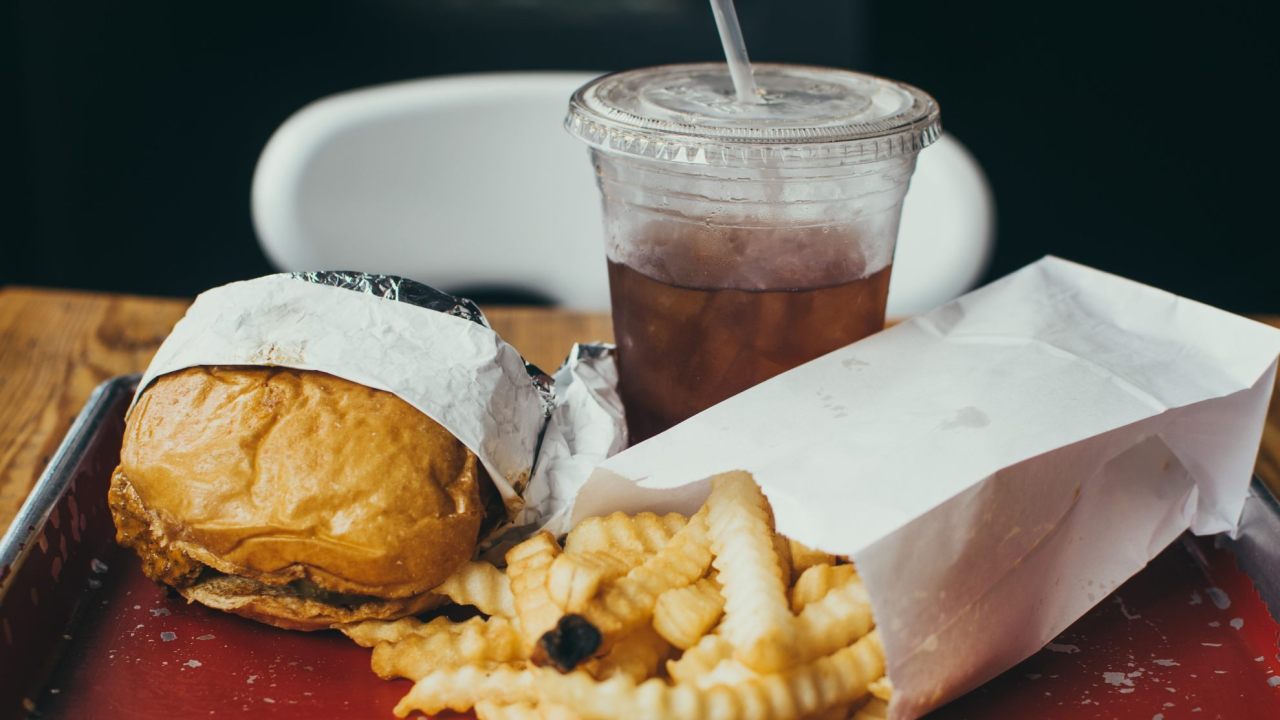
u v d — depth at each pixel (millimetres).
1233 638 479
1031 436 452
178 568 457
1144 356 496
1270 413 580
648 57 1146
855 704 443
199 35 1080
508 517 479
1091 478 465
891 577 420
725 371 507
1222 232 1290
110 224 1142
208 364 457
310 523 439
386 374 456
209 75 1098
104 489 510
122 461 457
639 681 426
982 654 444
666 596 433
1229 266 1299
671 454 462
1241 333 494
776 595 424
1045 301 525
